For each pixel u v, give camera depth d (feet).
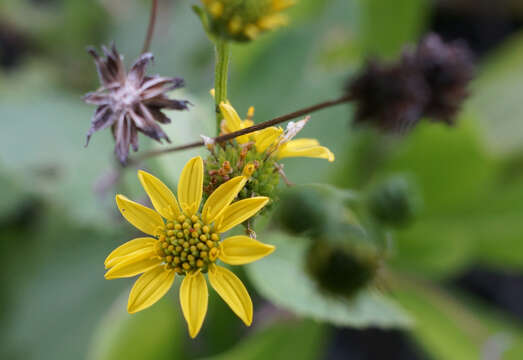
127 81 0.84
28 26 1.70
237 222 0.80
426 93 0.94
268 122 0.83
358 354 1.41
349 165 1.30
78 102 1.34
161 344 1.10
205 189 0.84
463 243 1.28
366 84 0.94
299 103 1.22
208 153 0.94
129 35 1.58
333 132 1.19
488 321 1.28
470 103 1.43
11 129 1.23
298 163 1.19
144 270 0.80
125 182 1.00
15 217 1.25
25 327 1.16
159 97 0.84
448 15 1.80
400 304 1.27
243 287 0.78
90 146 1.22
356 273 0.98
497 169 1.36
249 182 0.84
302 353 1.10
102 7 1.67
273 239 1.05
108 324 1.08
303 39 1.27
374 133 1.23
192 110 0.99
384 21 1.41
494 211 1.31
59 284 1.19
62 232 1.21
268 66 1.25
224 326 1.18
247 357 1.08
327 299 1.01
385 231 1.02
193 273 0.80
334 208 1.00
